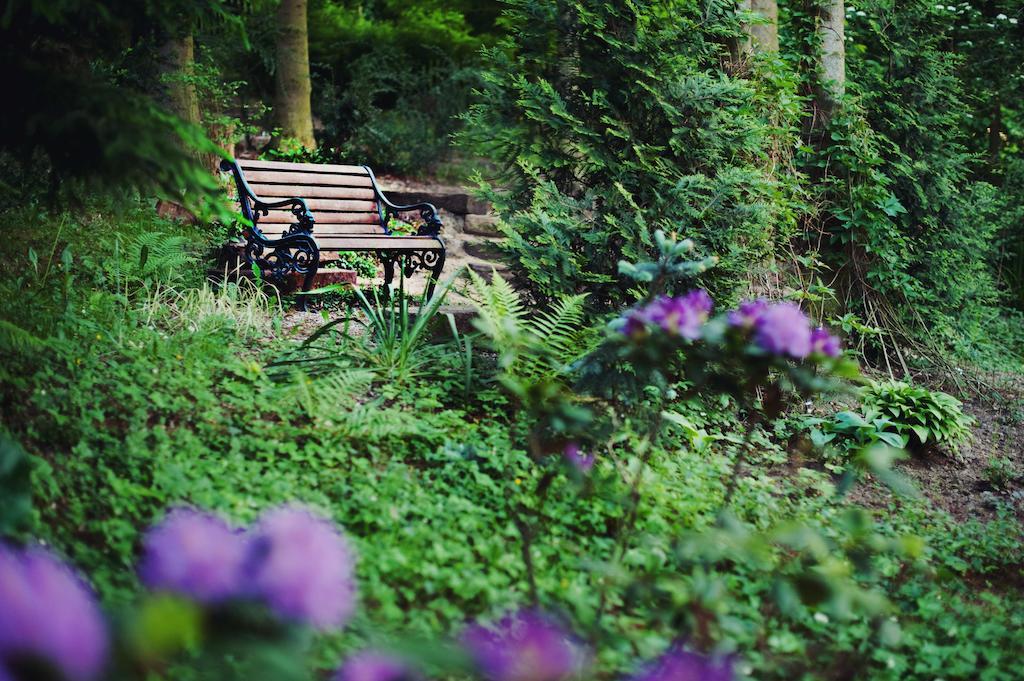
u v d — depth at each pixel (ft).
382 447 14.40
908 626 11.27
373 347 18.49
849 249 27.71
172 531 4.80
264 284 22.70
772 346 9.73
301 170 26.21
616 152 20.94
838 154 27.78
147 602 4.59
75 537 9.71
